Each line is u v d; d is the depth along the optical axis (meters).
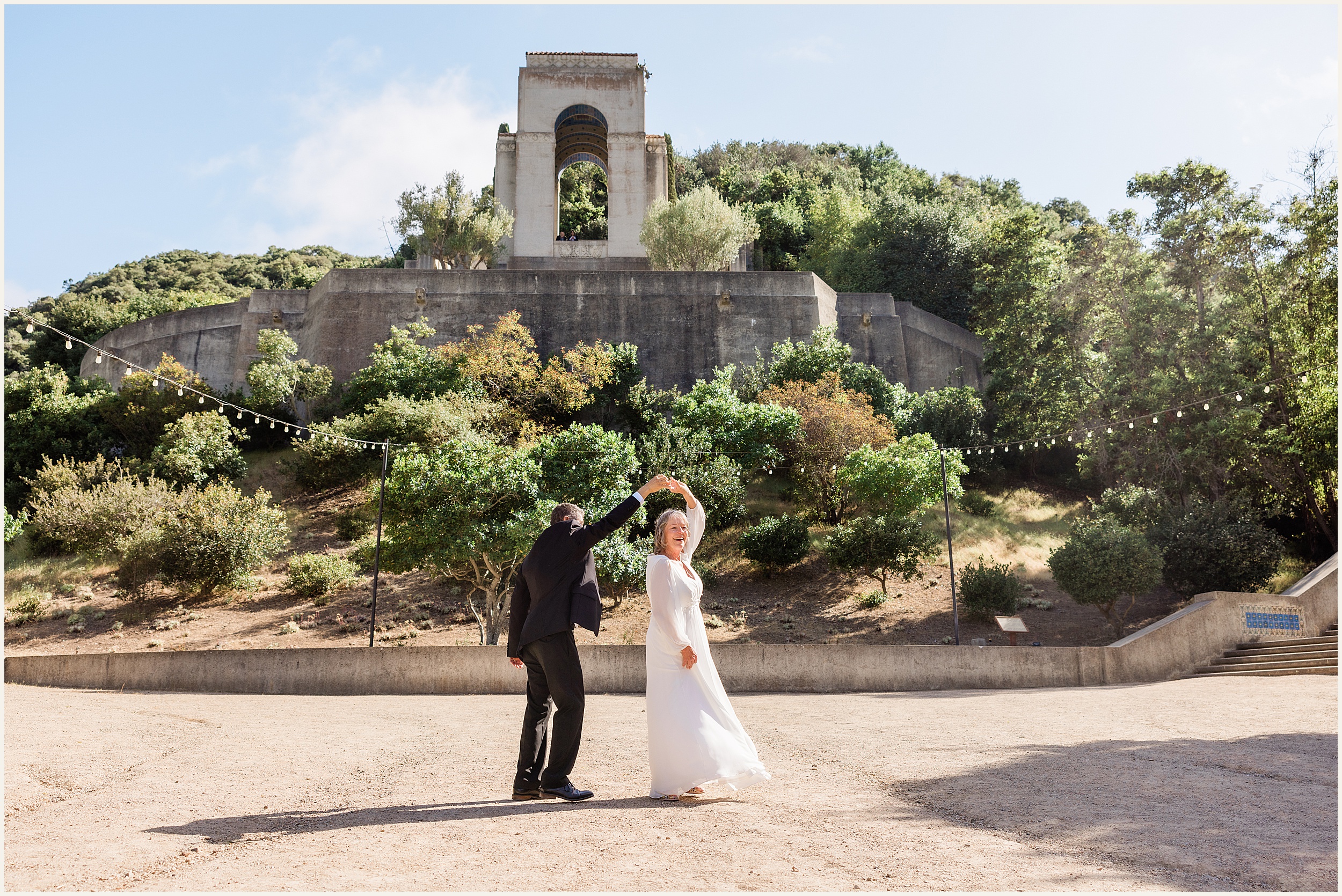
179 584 24.55
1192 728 7.68
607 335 38.31
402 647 15.95
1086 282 32.06
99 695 12.62
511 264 45.72
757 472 30.27
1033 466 36.56
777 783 4.98
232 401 33.91
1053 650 16.14
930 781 5.03
